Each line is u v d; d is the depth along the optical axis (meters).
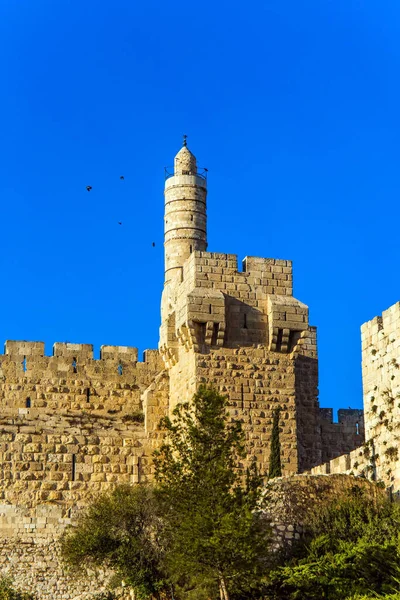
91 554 62.72
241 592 53.62
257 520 54.28
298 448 71.44
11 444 70.12
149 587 60.69
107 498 65.56
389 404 59.97
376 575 51.59
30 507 69.12
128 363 75.81
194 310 69.00
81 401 74.44
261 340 70.00
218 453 55.56
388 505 56.31
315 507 57.22
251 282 70.75
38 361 74.50
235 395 68.81
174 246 90.62
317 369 76.50
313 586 52.19
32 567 67.69
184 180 92.19
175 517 56.25
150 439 72.44
